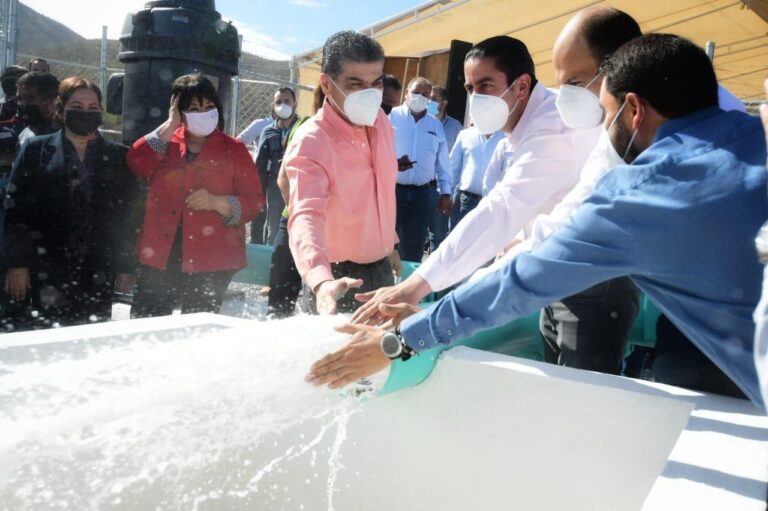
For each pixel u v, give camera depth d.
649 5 8.08
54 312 3.02
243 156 3.38
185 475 1.61
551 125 2.21
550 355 2.31
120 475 1.51
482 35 9.44
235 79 7.94
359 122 2.39
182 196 3.20
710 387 1.63
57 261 2.98
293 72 10.32
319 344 1.68
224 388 1.60
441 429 1.67
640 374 3.11
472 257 2.09
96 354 1.67
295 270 3.42
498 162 4.48
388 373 1.67
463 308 1.46
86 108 2.92
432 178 5.63
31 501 1.38
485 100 2.32
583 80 2.07
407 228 5.59
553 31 9.09
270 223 6.10
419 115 5.59
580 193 1.87
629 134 1.47
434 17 8.88
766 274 0.87
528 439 1.58
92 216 3.00
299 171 2.36
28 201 2.92
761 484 1.08
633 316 2.15
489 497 1.63
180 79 3.19
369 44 2.36
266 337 1.73
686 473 1.11
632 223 1.27
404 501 1.73
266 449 1.74
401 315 1.74
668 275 1.29
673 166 1.26
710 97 1.39
